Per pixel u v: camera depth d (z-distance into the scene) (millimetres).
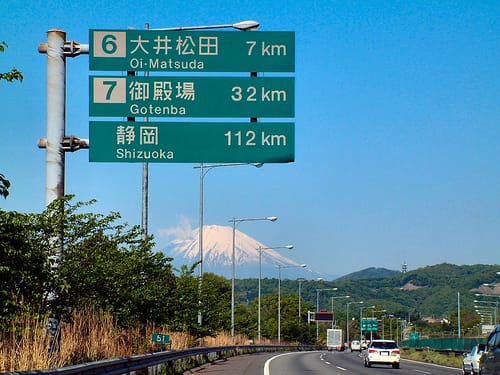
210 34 19016
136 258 24938
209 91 19000
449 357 52000
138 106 18781
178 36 18922
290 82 19125
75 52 17891
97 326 19719
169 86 18891
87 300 19469
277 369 33438
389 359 40844
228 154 18938
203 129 18953
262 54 19062
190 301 35188
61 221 16766
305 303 135125
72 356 17188
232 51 19016
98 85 18703
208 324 40938
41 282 14766
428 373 34969
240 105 19000
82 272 17031
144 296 24859
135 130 18750
